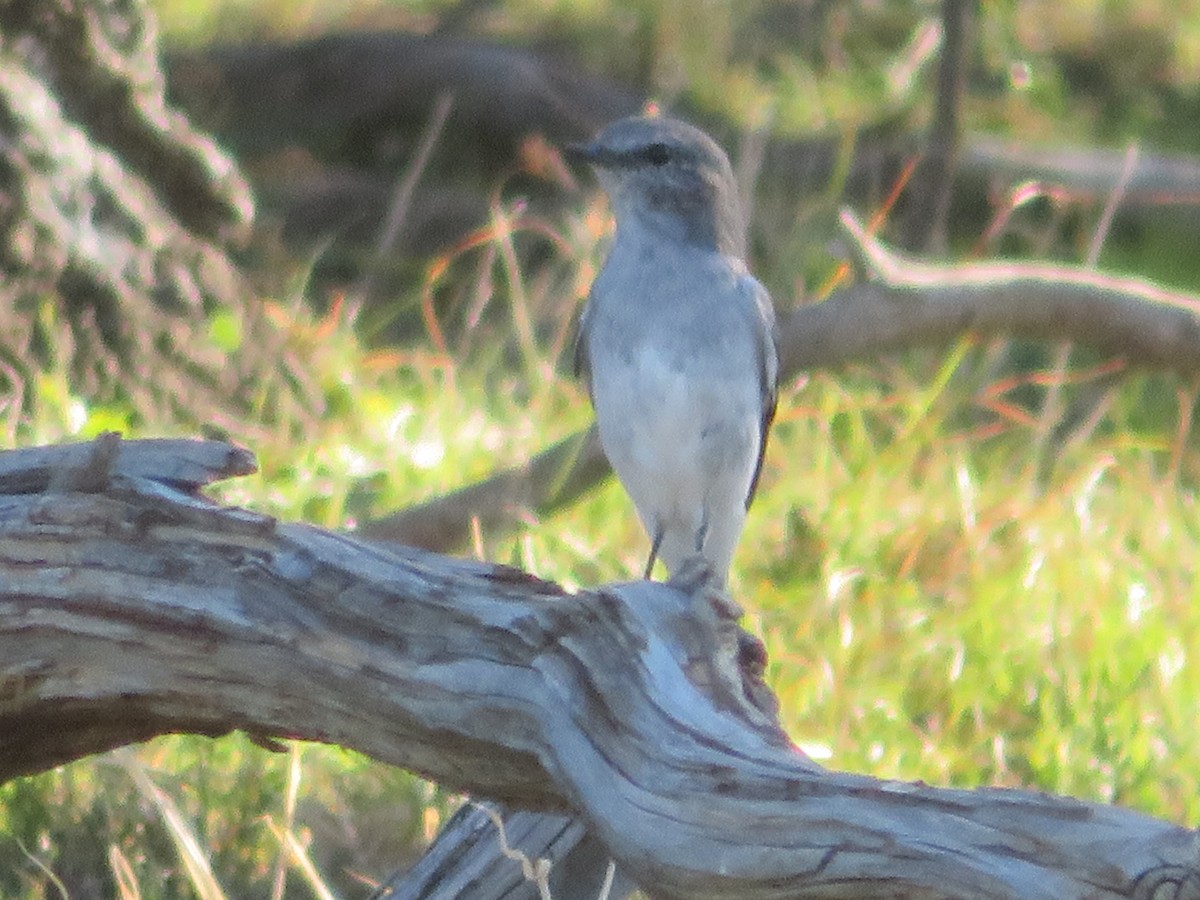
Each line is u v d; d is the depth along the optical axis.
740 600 11.28
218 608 6.43
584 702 5.92
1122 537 11.84
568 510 11.56
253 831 9.05
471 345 15.20
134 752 9.48
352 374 13.61
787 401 13.35
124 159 13.63
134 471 6.61
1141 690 10.67
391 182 18.27
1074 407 14.72
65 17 13.27
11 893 8.43
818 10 20.73
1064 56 20.91
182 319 13.35
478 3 20.28
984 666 10.81
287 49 19.53
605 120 18.67
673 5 20.56
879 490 12.11
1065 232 17.67
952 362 12.62
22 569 6.57
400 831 9.27
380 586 6.32
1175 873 4.68
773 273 15.19
